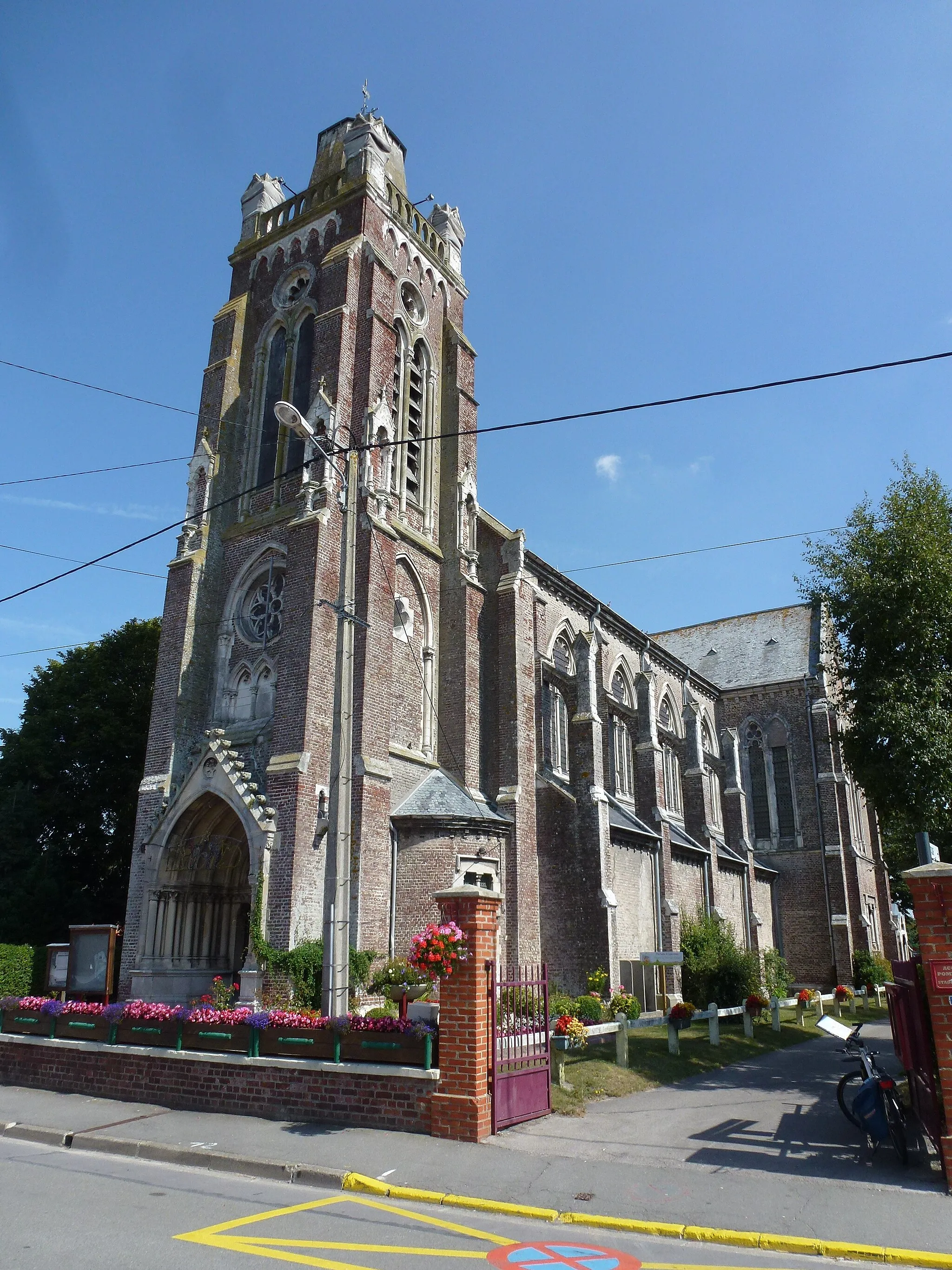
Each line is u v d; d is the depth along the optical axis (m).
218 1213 10.48
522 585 34.22
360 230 34.06
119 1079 17.41
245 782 26.16
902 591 24.16
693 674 54.06
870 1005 43.34
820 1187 11.79
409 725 30.61
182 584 31.73
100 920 39.41
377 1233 9.94
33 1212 10.30
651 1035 26.91
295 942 23.80
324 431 30.00
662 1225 10.29
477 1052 14.12
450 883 26.80
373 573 28.28
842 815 54.47
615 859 34.41
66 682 42.25
